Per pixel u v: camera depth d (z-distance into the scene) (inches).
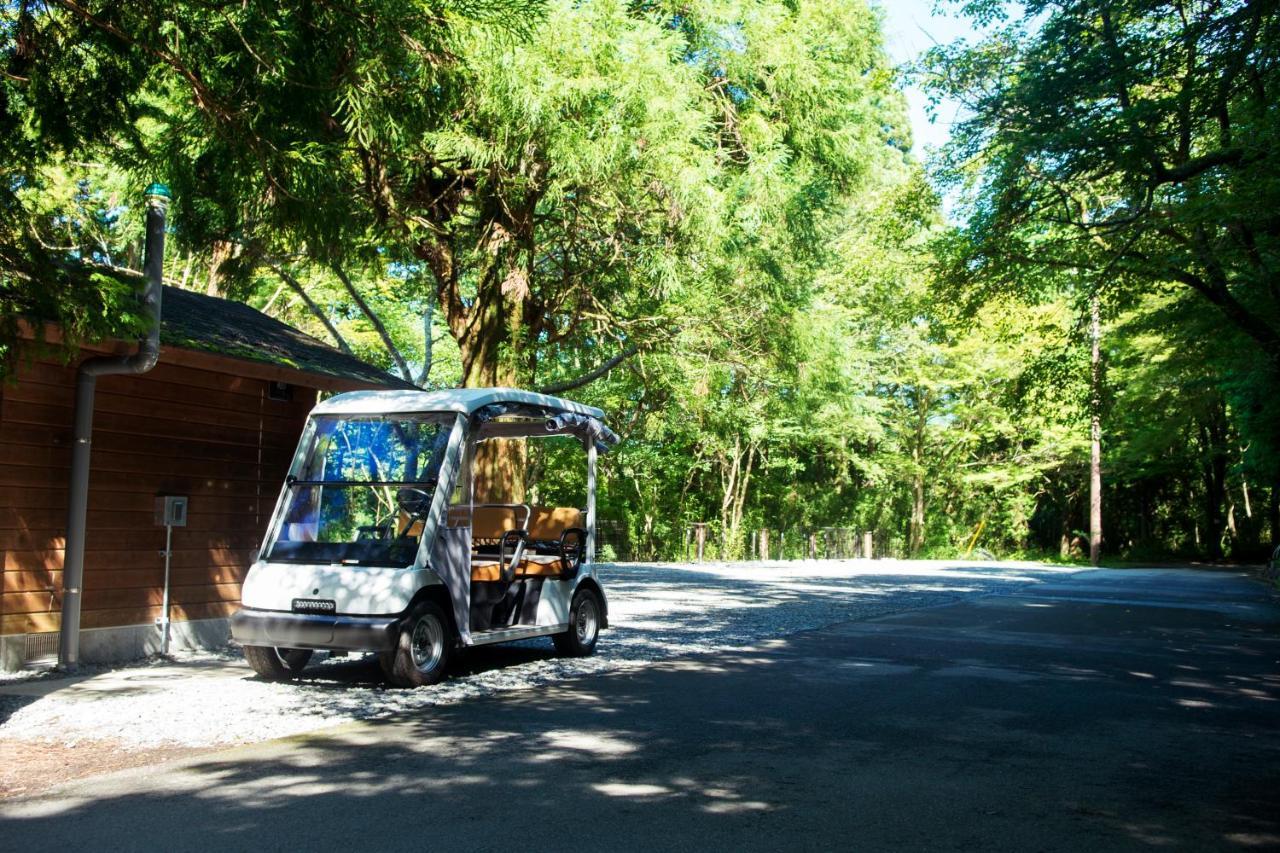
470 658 409.4
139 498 403.9
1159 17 566.6
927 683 350.3
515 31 353.1
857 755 243.8
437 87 360.2
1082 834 184.9
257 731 265.6
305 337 532.7
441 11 333.7
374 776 220.7
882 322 826.8
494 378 646.5
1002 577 1059.9
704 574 1008.9
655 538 1354.6
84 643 378.0
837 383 1030.4
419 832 182.4
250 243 627.2
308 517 359.3
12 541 358.0
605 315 680.4
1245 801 207.5
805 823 189.6
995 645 460.4
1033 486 1871.3
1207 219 539.8
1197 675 378.3
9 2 290.4
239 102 311.4
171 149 360.2
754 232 649.6
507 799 203.5
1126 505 1998.0
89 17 280.7
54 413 372.2
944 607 670.5
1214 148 611.5
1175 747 256.4
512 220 588.7
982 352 1498.5
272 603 339.9
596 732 266.8
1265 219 535.5
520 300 622.8
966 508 1811.0
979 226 644.1
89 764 232.1
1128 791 214.4
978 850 175.8
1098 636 503.8
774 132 685.3
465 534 359.9
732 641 465.1
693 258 619.2
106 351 365.7
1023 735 268.2
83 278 281.4
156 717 281.6
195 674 360.2
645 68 539.8
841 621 562.9
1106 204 676.1
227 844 175.5
